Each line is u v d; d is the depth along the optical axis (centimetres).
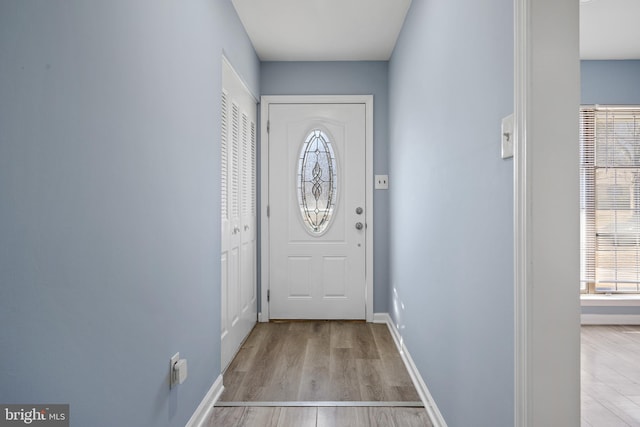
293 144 422
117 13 133
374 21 330
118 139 134
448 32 198
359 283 424
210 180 237
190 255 204
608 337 385
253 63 383
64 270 107
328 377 281
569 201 115
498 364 138
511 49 127
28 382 96
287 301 424
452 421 193
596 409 241
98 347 123
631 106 423
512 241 127
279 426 217
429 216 239
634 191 427
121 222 136
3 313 88
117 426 134
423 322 254
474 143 162
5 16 88
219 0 256
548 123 115
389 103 412
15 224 91
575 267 115
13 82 91
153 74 161
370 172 421
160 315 168
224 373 288
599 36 366
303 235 424
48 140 101
